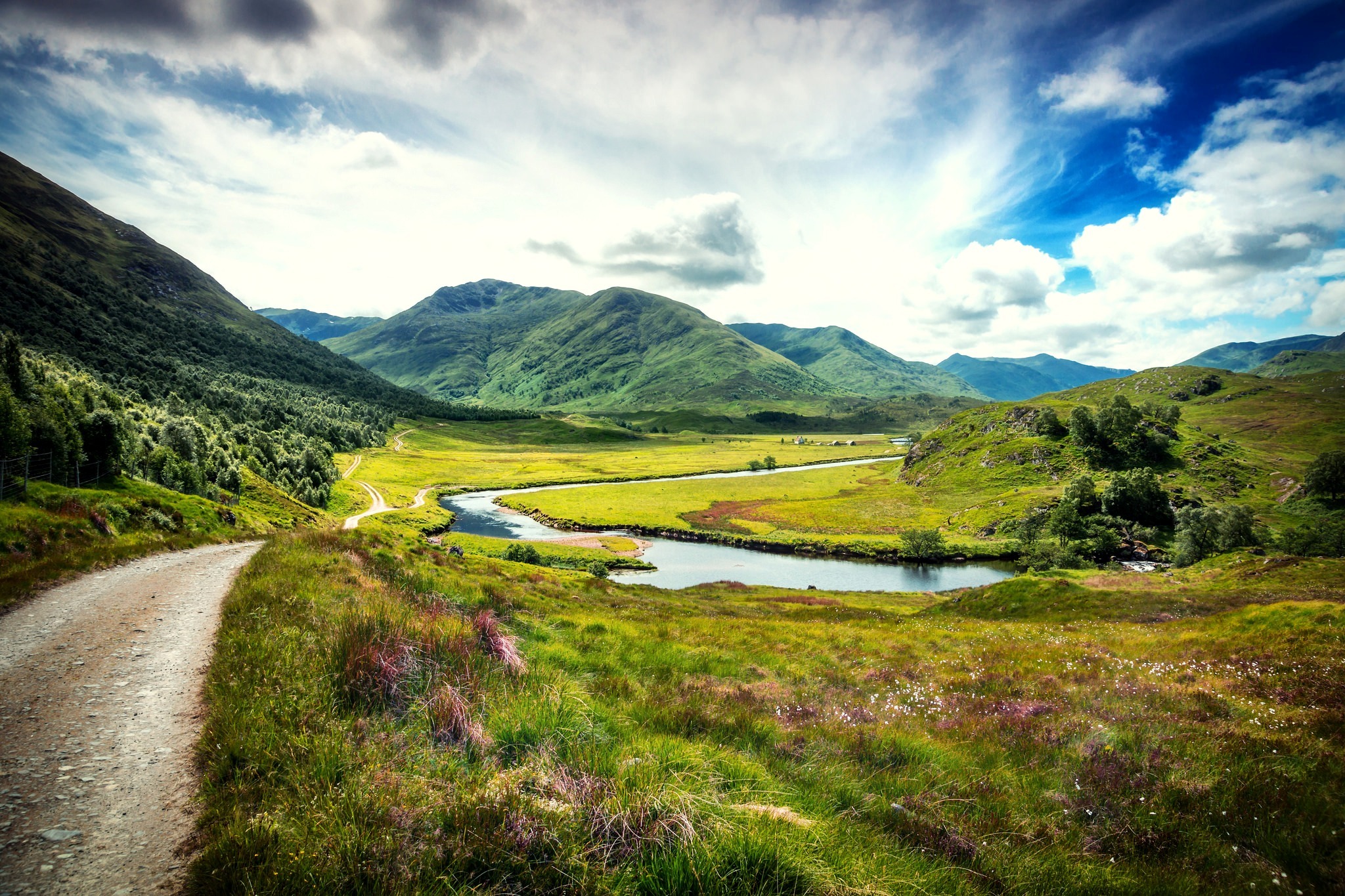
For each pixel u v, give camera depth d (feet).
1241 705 38.04
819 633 84.48
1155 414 588.91
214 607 54.08
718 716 34.91
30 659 38.14
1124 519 380.78
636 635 65.62
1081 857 21.24
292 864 16.02
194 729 27.17
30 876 16.65
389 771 20.67
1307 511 390.63
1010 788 27.02
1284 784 25.54
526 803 18.86
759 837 17.83
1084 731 35.09
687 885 16.40
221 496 269.03
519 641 48.11
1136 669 52.39
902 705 42.93
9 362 216.13
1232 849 21.62
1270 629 69.21
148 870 17.31
